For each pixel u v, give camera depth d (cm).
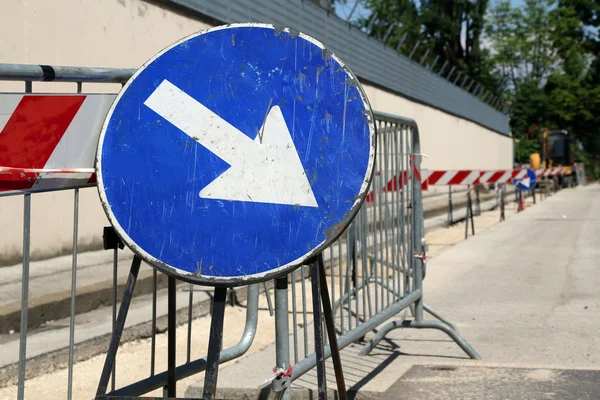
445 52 5575
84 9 1002
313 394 470
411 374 523
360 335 508
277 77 276
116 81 310
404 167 600
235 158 269
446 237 1619
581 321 717
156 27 1160
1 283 769
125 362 577
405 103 2756
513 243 1442
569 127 6856
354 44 2142
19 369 282
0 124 281
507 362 561
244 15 1432
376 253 550
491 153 4847
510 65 7062
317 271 285
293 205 266
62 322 670
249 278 263
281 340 366
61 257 973
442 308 792
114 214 269
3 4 871
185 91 275
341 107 272
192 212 267
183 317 711
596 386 492
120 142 273
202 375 544
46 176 282
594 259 1197
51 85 848
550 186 4019
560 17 6775
